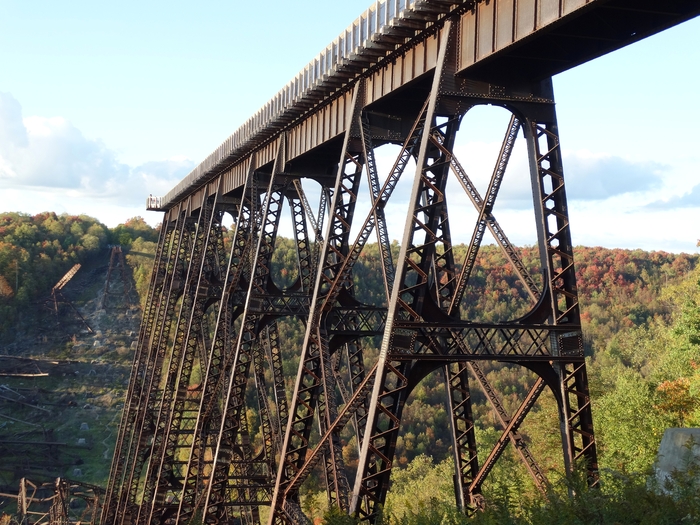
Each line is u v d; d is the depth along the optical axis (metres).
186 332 43.66
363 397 20.98
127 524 49.59
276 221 30.47
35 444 86.44
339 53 22.56
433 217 17.80
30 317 114.81
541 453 49.84
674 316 76.38
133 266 131.88
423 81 20.06
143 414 51.59
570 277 17.88
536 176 18.05
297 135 28.84
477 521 15.32
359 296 101.38
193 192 49.28
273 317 31.02
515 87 18.09
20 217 138.62
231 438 32.09
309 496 22.00
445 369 21.39
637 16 15.79
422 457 75.12
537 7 15.63
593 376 56.78
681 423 41.09
